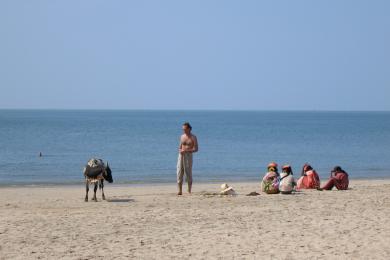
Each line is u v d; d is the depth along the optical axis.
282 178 23.22
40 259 11.88
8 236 14.02
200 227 15.41
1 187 30.58
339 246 13.16
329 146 73.00
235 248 12.96
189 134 23.03
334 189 25.98
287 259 11.98
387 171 43.09
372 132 122.75
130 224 15.78
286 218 16.83
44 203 20.47
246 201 20.56
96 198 21.64
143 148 66.19
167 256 12.21
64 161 48.91
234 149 66.31
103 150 62.53
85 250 12.70
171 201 20.73
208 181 35.06
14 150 61.19
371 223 15.99
